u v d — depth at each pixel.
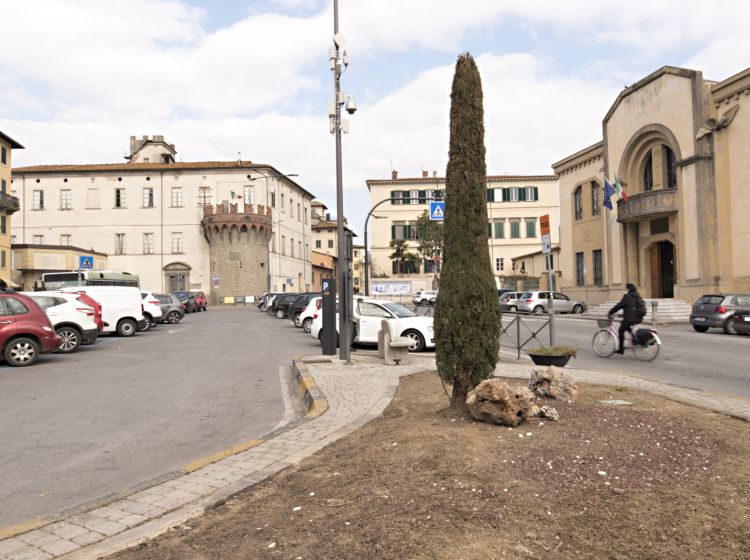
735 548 3.06
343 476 4.46
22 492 4.94
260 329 26.58
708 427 5.50
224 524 3.87
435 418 5.95
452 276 6.00
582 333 20.75
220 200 61.31
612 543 3.14
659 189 28.06
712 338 18.23
